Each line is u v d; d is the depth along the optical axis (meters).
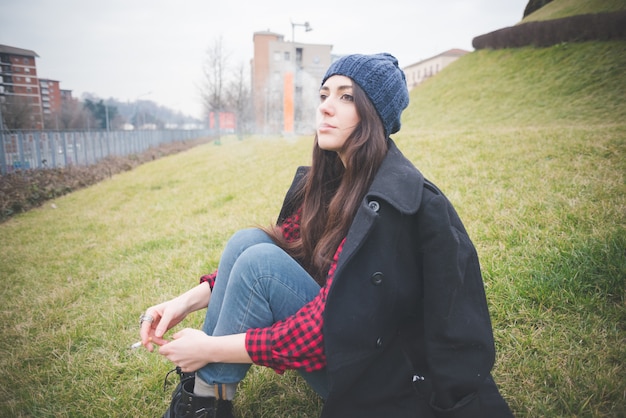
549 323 1.90
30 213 8.29
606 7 13.98
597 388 1.50
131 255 4.25
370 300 1.09
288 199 1.64
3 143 10.91
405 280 1.13
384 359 1.19
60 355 2.30
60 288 3.43
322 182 1.45
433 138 7.44
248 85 41.19
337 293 1.08
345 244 1.09
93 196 9.64
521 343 1.82
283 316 1.24
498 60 16.48
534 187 3.63
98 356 2.26
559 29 14.41
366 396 1.17
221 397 1.30
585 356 1.68
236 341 1.17
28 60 56.72
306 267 1.48
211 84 32.91
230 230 4.42
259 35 65.62
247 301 1.23
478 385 1.04
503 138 6.17
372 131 1.20
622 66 10.92
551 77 12.50
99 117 72.06
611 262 2.13
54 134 13.48
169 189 9.00
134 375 2.04
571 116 9.31
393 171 1.16
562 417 1.44
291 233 1.60
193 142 38.72
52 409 1.84
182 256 3.78
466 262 1.07
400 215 1.10
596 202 3.01
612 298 1.98
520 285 2.14
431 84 18.69
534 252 2.46
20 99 32.78
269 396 1.78
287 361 1.14
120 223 6.07
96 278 3.68
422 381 1.18
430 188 1.13
